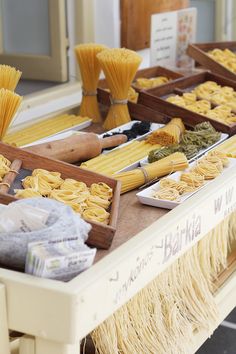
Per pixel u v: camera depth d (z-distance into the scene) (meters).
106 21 3.42
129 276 1.36
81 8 3.37
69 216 1.33
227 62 3.15
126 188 1.78
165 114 2.35
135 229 1.57
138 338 1.67
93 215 1.52
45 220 1.33
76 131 2.17
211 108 2.51
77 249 1.28
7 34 3.58
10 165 1.68
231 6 4.06
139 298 1.66
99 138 2.07
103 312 1.29
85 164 1.90
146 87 2.69
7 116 1.79
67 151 1.90
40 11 3.45
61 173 1.68
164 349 1.71
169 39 3.01
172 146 2.06
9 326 1.26
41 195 1.57
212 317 1.95
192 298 1.91
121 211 1.67
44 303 1.21
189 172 1.88
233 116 2.43
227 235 2.24
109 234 1.42
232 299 2.14
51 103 3.24
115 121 2.32
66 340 1.21
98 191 1.62
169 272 1.79
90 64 2.35
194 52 3.08
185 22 3.09
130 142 2.14
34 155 1.69
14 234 1.27
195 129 2.21
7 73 1.89
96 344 1.56
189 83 2.72
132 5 3.47
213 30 4.08
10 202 1.47
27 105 3.06
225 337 2.52
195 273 1.93
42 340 1.26
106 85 2.56
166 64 3.03
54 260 1.22
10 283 1.23
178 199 1.70
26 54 3.52
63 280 1.27
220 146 2.13
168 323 1.79
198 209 1.64
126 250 1.37
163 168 1.85
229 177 1.82
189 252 1.87
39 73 3.49
